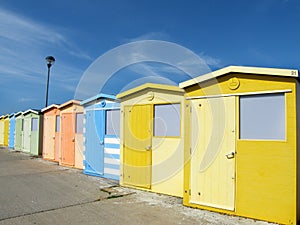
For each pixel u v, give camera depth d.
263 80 4.95
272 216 4.73
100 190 7.02
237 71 5.13
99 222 4.73
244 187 5.04
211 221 4.81
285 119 4.71
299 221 4.73
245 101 5.17
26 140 16.47
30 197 6.27
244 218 4.96
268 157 4.83
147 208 5.55
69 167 10.80
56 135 12.45
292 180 4.59
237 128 5.18
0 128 22.27
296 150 4.62
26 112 16.31
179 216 5.08
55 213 5.18
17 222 4.67
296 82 4.73
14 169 10.23
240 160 5.12
